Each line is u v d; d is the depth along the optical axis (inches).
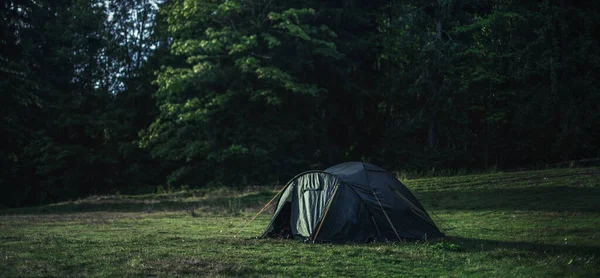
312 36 1524.4
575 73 1449.3
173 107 1429.6
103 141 1720.0
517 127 1462.8
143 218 773.3
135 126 1765.5
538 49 1428.4
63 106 1636.3
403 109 1637.6
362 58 1633.9
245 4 1525.6
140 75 1771.7
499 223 578.6
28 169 1662.2
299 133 1501.0
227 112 1508.4
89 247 452.4
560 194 759.1
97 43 1740.9
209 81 1465.3
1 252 420.8
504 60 1481.3
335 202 488.4
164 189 1555.1
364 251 419.2
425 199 835.4
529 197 759.7
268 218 714.8
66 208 1037.2
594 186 794.2
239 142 1465.3
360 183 500.4
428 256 398.6
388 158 1574.8
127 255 405.7
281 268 355.9
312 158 1630.2
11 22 1460.4
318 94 1524.4
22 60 1393.9
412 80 1595.7
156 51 1776.6
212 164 1493.6
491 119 1464.1
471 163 1515.7
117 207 1031.0
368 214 485.1
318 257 395.9
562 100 1405.0
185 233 562.9
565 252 402.9
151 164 1733.5
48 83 1662.2
